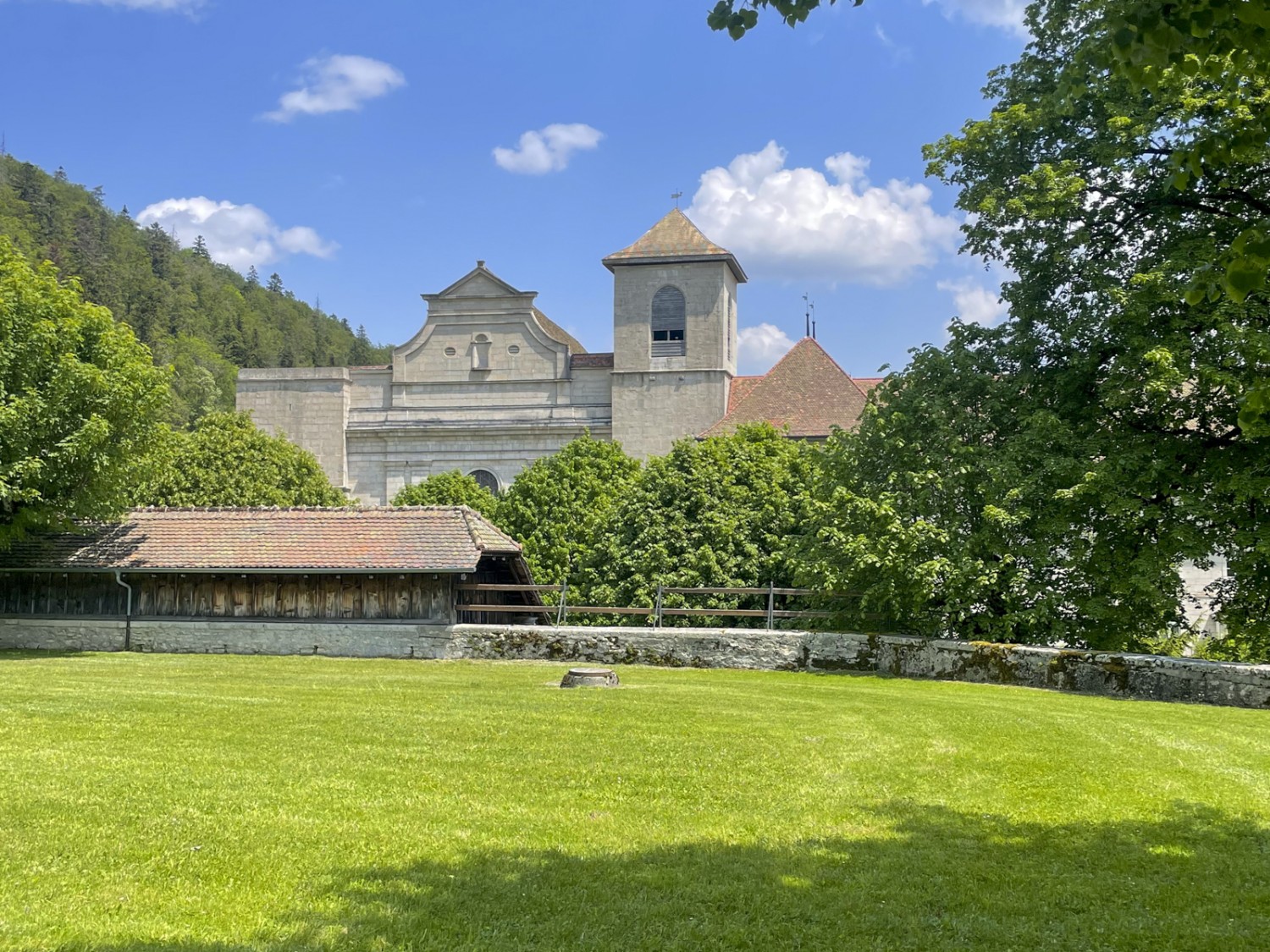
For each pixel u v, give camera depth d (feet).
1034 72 73.61
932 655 58.85
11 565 75.36
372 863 21.61
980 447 66.28
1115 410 66.23
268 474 144.15
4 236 72.64
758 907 19.66
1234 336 58.08
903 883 21.09
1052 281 70.90
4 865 20.90
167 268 509.76
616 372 176.45
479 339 183.42
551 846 23.02
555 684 52.90
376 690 48.91
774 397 164.35
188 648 75.15
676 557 95.45
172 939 17.51
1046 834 24.62
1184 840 24.32
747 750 33.73
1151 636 68.18
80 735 34.76
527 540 124.36
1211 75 20.03
